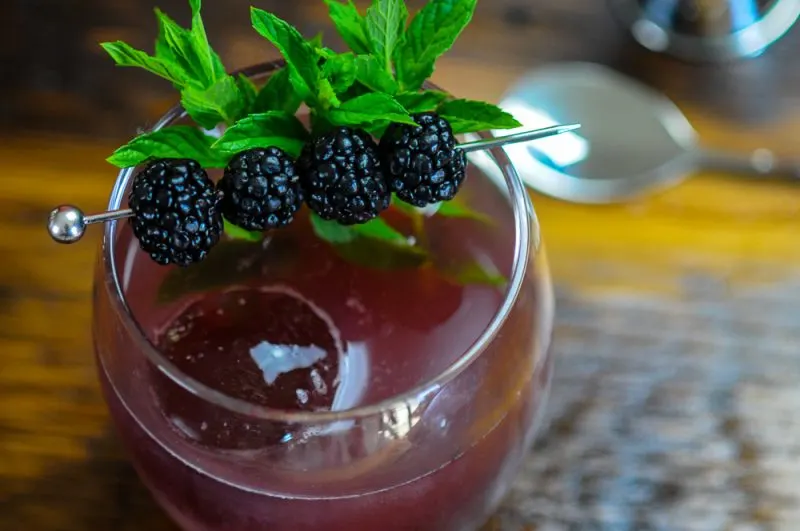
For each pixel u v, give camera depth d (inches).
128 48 12.7
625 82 18.6
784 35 19.2
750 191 17.9
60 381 16.1
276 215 12.8
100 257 13.4
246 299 14.1
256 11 12.7
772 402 16.3
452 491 13.6
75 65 18.3
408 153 12.8
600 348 16.6
